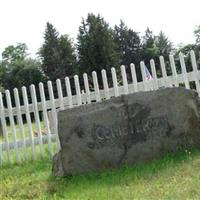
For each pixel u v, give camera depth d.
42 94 5.99
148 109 4.62
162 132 4.60
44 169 5.33
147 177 3.96
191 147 4.56
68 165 4.61
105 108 4.64
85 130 4.63
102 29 36.03
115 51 36.53
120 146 4.60
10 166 5.97
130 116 4.62
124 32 43.19
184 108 4.62
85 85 5.89
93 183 4.14
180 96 4.63
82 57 35.97
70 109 4.67
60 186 4.31
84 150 4.62
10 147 6.07
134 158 4.58
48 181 4.58
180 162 4.19
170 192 3.47
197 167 3.94
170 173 3.94
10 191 4.49
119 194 3.62
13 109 6.09
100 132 4.62
